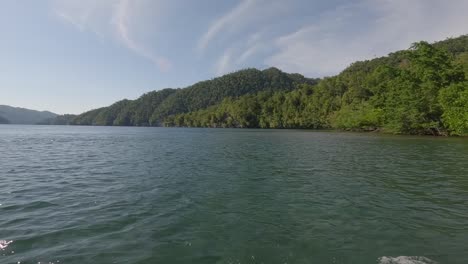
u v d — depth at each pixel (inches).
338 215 431.5
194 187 616.7
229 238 347.6
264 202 502.3
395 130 2783.0
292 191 580.4
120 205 482.3
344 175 745.0
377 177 715.4
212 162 1005.2
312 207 471.5
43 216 423.2
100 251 309.7
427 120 2506.2
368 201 504.4
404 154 1181.7
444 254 304.2
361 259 294.2
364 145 1633.9
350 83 5068.9
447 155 1135.6
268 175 751.7
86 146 1736.0
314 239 343.9
